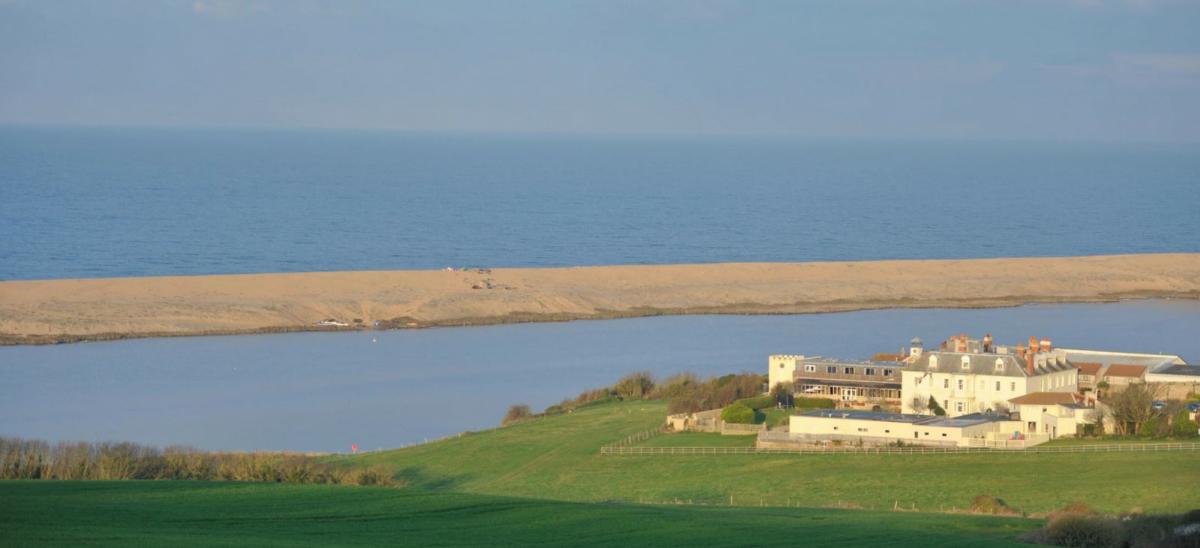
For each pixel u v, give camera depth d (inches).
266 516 5797.2
